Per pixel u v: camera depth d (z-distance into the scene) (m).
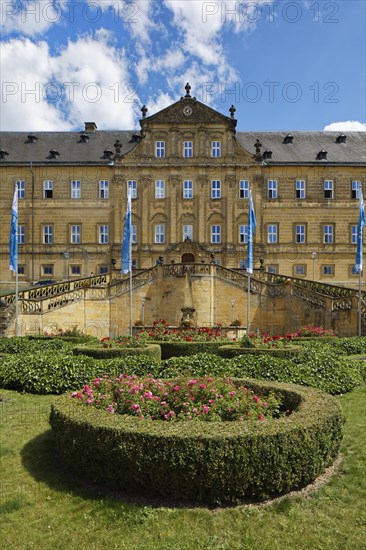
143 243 50.12
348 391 13.39
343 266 50.94
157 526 6.34
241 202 50.66
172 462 6.71
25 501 7.06
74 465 7.69
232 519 6.53
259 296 33.62
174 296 34.56
